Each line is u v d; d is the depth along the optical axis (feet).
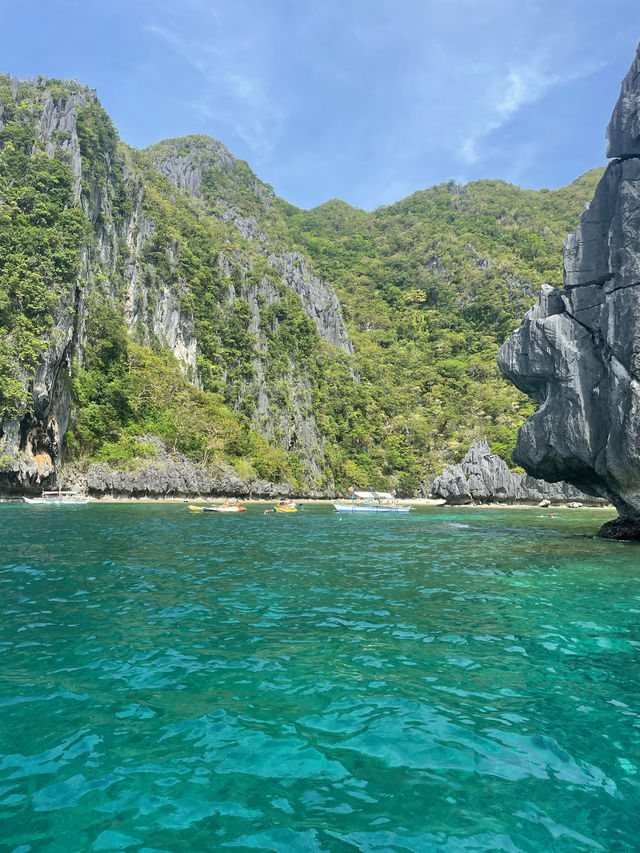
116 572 48.19
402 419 339.77
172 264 294.05
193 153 590.55
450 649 27.32
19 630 29.32
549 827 13.58
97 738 17.62
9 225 186.50
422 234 589.73
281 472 261.03
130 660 24.94
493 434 314.76
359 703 20.65
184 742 17.46
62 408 194.39
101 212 259.39
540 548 72.02
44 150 219.20
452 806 14.34
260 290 346.74
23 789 14.76
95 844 12.61
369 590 42.50
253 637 28.94
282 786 15.14
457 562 58.59
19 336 168.96
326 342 384.47
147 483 201.05
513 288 456.45
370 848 12.60
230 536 85.40
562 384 78.18
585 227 77.15
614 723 19.34
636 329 67.56
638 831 13.52
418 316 475.72
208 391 281.95
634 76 72.74
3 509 134.62
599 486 81.61
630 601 38.60
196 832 13.12
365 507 179.32
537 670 24.48
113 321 226.79
